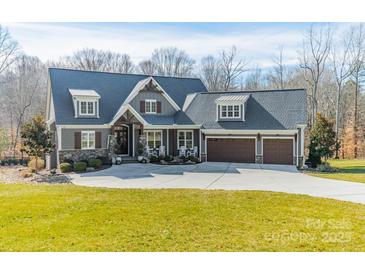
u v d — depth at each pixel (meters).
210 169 24.80
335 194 15.23
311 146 26.44
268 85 59.69
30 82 53.03
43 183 19.84
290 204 12.51
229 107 29.14
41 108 50.38
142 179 20.53
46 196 13.81
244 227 9.53
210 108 30.77
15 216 10.52
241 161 28.39
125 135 30.62
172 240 8.49
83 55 59.16
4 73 51.78
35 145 24.12
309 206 12.19
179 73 60.53
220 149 29.16
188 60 60.62
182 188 16.89
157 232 9.08
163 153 29.73
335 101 50.06
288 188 17.00
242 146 28.34
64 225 9.62
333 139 25.94
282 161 27.05
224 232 9.10
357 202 13.39
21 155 36.62
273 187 17.36
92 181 20.03
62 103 27.62
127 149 30.66
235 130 27.97
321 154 25.73
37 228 9.32
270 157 27.45
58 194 14.37
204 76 58.94
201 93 32.72
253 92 30.47
